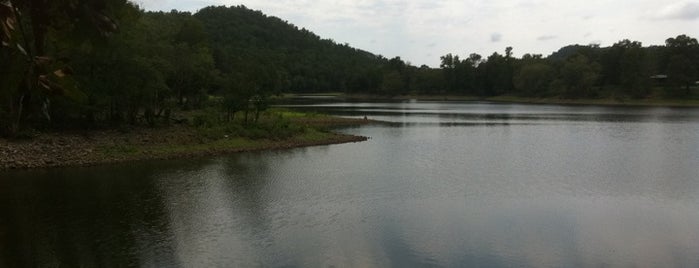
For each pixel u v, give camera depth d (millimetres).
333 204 30078
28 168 37750
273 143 55750
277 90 66062
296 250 22109
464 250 22453
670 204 30797
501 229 25531
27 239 22656
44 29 5027
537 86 177250
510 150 54281
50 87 4895
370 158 48344
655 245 23375
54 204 28547
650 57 161125
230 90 60312
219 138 52969
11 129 41875
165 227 24938
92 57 44312
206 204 29516
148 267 19844
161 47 60594
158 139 49000
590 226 26188
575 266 20766
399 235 24422
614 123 86938
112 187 33094
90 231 23953
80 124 49281
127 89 49312
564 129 77188
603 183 36750
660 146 56812
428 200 31359
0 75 4707
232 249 22078
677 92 147250
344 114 106250
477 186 35594
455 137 66875
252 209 28719
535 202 31141
